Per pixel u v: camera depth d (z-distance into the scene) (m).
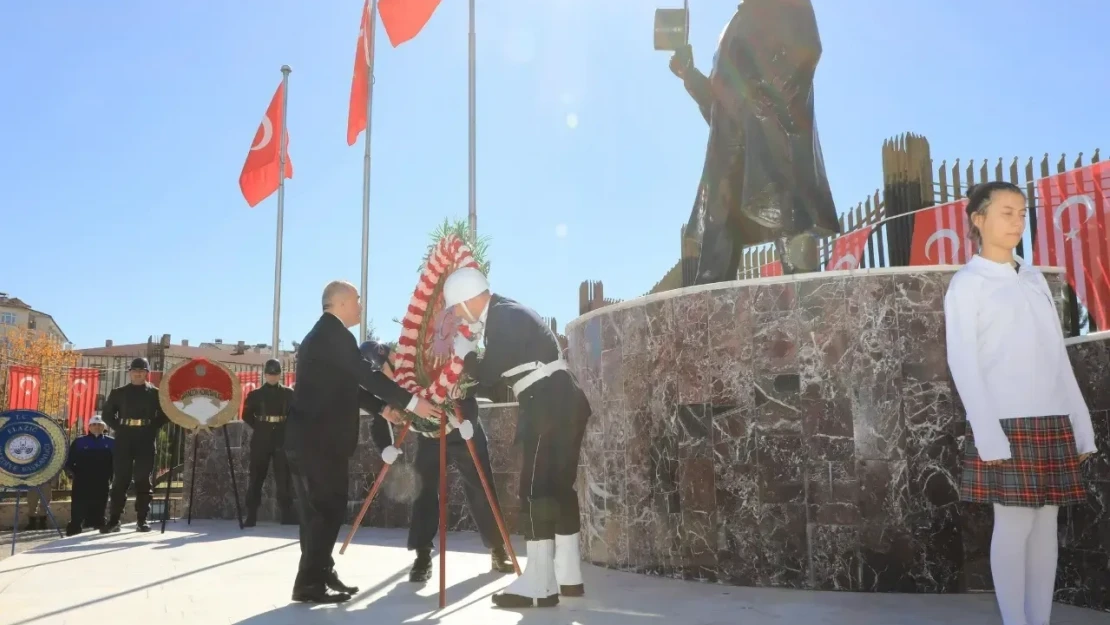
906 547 3.90
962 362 2.99
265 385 8.91
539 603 3.78
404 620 3.56
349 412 4.16
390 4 10.88
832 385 4.09
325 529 4.07
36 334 42.38
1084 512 3.42
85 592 4.44
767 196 4.84
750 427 4.23
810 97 4.95
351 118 12.75
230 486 10.05
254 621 3.57
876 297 4.10
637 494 4.70
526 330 4.15
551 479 3.96
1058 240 5.74
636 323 4.81
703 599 3.82
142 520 8.38
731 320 4.35
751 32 4.95
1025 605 3.08
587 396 5.24
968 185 6.57
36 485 8.16
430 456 4.85
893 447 3.98
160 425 8.67
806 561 4.03
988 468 2.98
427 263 4.37
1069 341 3.54
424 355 4.29
